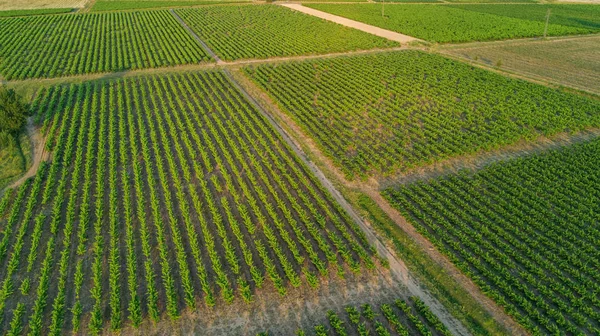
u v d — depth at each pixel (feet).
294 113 173.47
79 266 94.63
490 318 87.56
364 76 216.33
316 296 91.61
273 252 103.65
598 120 170.30
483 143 151.12
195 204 115.44
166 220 113.09
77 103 172.96
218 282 90.27
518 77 222.69
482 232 110.52
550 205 120.47
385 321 86.79
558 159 142.51
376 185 130.82
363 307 88.17
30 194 121.19
